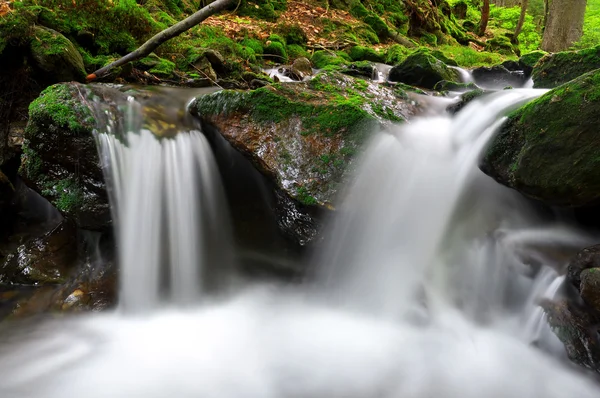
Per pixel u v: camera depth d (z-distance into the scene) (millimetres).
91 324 3615
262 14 11141
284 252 4301
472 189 3938
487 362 3311
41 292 3848
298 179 3777
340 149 3840
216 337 3621
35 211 4809
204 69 6301
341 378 3244
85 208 3779
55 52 4559
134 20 6238
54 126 3676
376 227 3934
